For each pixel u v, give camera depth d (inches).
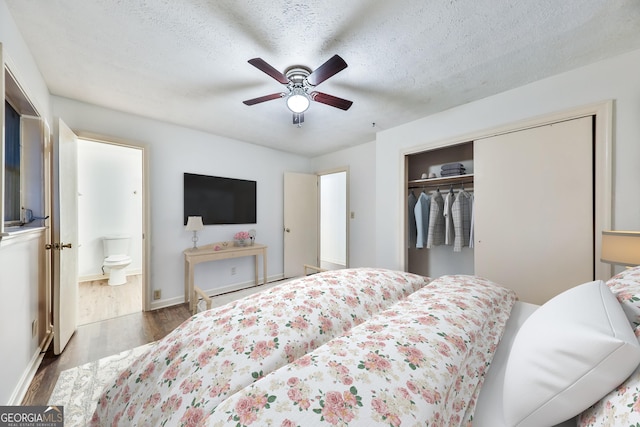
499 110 91.0
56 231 78.0
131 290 144.6
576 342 22.7
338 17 56.8
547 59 71.8
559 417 23.2
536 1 52.2
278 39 63.9
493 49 67.7
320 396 20.3
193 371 26.2
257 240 159.3
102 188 169.9
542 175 82.0
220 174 141.6
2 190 47.0
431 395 21.8
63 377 68.0
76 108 97.4
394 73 79.0
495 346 35.2
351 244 165.3
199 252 123.5
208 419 19.6
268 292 41.9
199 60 72.4
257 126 125.9
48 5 52.8
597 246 72.4
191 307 114.7
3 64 47.3
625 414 18.4
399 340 27.9
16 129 68.1
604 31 60.6
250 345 28.2
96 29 60.1
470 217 117.3
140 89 88.7
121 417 28.3
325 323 34.0
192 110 106.7
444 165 118.1
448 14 55.9
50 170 86.9
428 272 137.5
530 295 84.6
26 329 64.7
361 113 108.7
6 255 53.4
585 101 74.4
